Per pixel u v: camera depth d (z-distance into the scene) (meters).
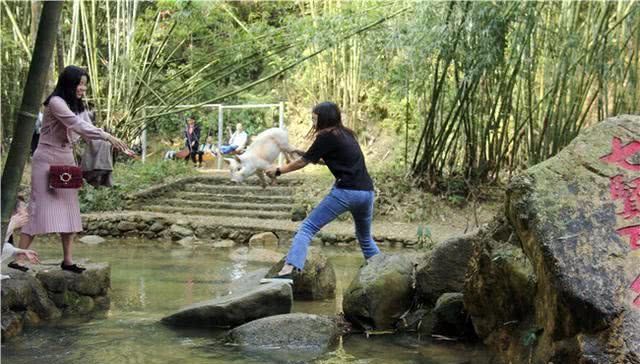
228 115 19.83
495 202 12.60
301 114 19.42
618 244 3.12
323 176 14.71
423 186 13.16
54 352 4.21
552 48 11.03
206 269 7.76
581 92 11.12
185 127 18.27
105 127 14.63
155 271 7.57
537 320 3.54
